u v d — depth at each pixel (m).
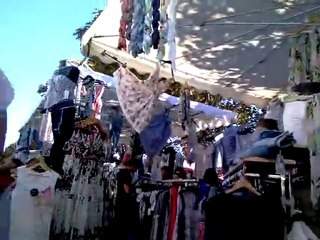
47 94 3.69
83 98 3.93
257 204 2.62
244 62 4.20
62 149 3.71
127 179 4.15
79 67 3.97
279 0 3.14
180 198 3.93
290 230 2.62
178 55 4.04
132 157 4.26
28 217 3.54
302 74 3.38
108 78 4.09
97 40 3.88
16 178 3.46
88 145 3.85
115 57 4.08
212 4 3.17
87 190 3.79
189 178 4.28
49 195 3.65
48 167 3.70
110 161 4.11
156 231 3.99
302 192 2.80
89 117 3.89
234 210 2.62
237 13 3.31
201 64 4.26
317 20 3.32
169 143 4.56
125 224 4.01
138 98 3.80
